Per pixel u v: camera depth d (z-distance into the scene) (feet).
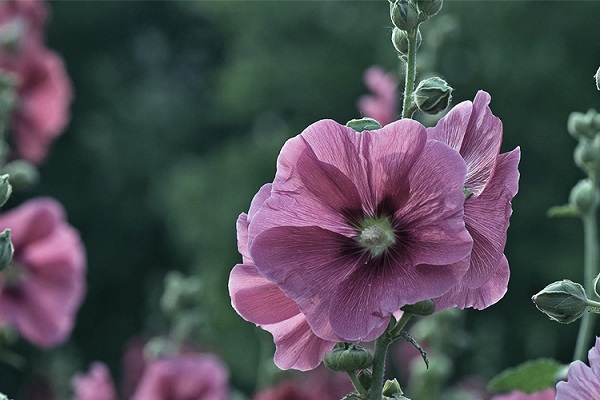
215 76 102.12
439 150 10.30
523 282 68.08
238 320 68.54
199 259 77.25
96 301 95.55
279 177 10.46
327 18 79.20
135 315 95.91
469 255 10.28
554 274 67.21
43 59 25.00
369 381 10.78
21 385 71.97
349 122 10.73
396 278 10.38
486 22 67.56
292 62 78.13
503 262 10.69
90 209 95.61
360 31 76.95
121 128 96.22
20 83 24.89
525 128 68.85
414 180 10.36
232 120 85.10
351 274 10.43
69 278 23.12
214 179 77.46
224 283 73.82
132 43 106.11
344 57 77.71
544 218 68.59
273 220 10.41
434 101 10.86
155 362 23.49
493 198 10.57
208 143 99.50
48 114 25.22
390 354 35.81
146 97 98.17
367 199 10.53
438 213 10.31
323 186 10.48
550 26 67.82
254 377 67.36
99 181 95.40
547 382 15.60
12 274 22.72
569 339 66.54
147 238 96.78
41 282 22.99
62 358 42.91
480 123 10.73
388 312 10.25
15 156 25.55
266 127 86.43
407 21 11.12
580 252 67.56
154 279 96.43
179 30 109.81
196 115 99.45
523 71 67.15
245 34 80.74
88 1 101.65
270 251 10.37
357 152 10.41
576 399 10.78
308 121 78.84
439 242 10.32
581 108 68.49
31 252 22.94
